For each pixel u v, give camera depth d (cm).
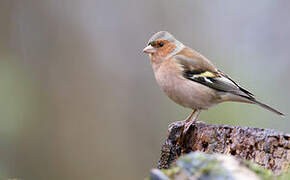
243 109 1257
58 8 1755
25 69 1627
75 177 1527
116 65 1733
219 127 641
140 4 1797
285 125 1418
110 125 1623
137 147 1584
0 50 1634
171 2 1766
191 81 873
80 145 1577
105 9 1800
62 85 1658
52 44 1716
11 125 1385
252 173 382
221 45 1712
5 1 1683
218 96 884
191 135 692
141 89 1683
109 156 1572
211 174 376
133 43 1778
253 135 583
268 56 1727
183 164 395
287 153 543
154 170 398
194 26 1742
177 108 1572
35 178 1461
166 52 902
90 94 1669
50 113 1584
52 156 1514
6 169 1349
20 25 1698
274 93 1559
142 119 1630
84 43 1748
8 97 1430
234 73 1600
